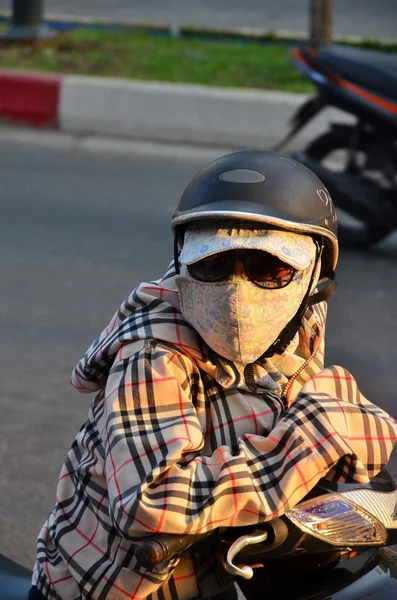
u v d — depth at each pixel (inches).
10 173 518.6
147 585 119.6
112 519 115.5
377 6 930.1
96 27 795.4
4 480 243.0
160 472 113.0
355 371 311.6
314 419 119.3
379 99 402.9
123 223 451.2
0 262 394.3
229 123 597.0
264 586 126.4
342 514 118.8
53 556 130.2
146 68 663.1
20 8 697.6
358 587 123.7
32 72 626.5
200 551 122.3
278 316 121.9
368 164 414.3
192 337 124.0
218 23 828.0
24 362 308.3
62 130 608.7
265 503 114.3
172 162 560.4
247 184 120.1
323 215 123.6
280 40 767.7
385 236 424.8
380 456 123.3
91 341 326.3
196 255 118.6
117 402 118.7
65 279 379.6
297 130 437.1
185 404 119.5
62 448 259.3
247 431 123.6
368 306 369.1
